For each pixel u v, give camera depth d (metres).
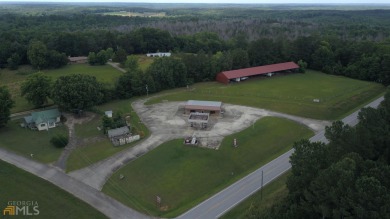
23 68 139.25
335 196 36.38
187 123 81.44
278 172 61.28
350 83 120.00
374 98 105.69
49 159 65.19
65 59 139.25
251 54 139.62
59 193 54.44
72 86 81.38
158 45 168.38
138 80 104.00
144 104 96.38
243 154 67.81
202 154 66.50
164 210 51.47
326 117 87.44
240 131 76.69
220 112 87.56
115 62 148.88
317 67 141.75
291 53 143.00
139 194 55.16
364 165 41.84
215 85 116.75
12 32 162.88
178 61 115.50
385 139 51.94
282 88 112.00
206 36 181.38
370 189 34.25
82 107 82.94
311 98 100.75
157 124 80.88
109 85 102.12
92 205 51.94
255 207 48.91
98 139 73.62
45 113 81.94
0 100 77.19
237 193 55.25
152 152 67.19
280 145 72.69
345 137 49.34
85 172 60.78
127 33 175.62
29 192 54.84
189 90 110.38
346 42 150.00
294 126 81.00
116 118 79.94
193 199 54.44
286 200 45.50
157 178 59.38
